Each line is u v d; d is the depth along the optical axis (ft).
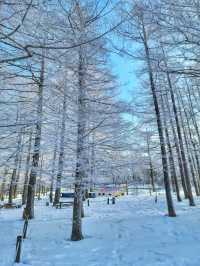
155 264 24.06
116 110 38.52
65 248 31.45
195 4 19.97
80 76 37.78
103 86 40.81
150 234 36.86
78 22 25.99
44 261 26.99
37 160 45.55
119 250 29.68
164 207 65.05
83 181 37.32
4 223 49.08
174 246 29.66
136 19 22.80
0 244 34.22
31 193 53.93
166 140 61.87
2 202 103.09
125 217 52.37
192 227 38.75
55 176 37.73
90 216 56.44
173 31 21.17
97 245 32.30
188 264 23.40
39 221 49.67
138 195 114.42
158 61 22.53
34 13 15.07
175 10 20.24
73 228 36.06
